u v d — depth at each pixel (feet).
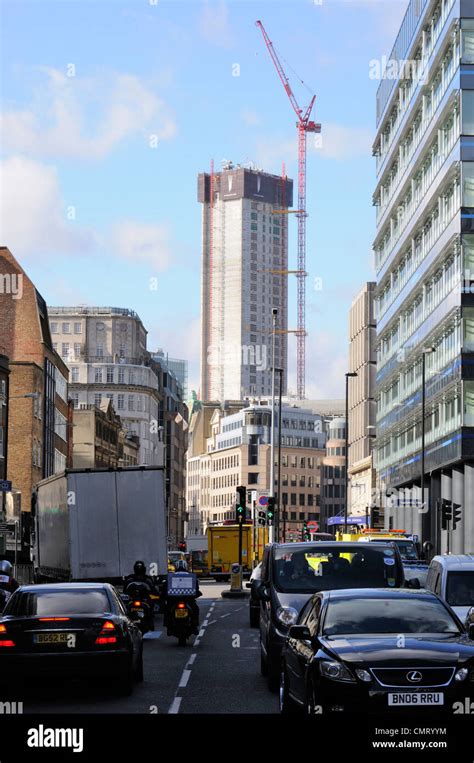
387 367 467.11
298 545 93.81
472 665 57.47
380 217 483.92
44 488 198.39
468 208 309.83
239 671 100.58
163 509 162.50
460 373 306.96
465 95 310.45
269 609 89.25
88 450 619.26
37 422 443.73
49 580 193.77
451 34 320.09
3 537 342.23
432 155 354.33
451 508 238.68
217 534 402.72
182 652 121.39
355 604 65.41
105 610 84.33
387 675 56.70
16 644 80.59
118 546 161.48
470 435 304.50
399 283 435.12
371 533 231.71
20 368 431.43
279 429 417.08
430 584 104.01
